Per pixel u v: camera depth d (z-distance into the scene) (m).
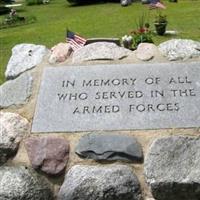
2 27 10.35
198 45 2.31
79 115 2.00
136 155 1.82
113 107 2.01
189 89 2.06
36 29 9.22
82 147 1.87
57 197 1.79
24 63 2.34
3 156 1.91
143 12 10.45
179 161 1.78
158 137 1.87
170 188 1.73
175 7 10.95
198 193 1.73
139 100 2.02
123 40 5.38
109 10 11.63
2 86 2.24
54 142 1.91
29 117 2.04
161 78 2.12
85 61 2.27
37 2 15.33
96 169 1.79
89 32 8.20
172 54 2.25
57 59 2.30
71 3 13.94
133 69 2.18
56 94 2.11
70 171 1.82
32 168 1.86
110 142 1.87
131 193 1.74
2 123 1.99
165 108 1.98
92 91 2.09
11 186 1.76
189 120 1.93
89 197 1.74
